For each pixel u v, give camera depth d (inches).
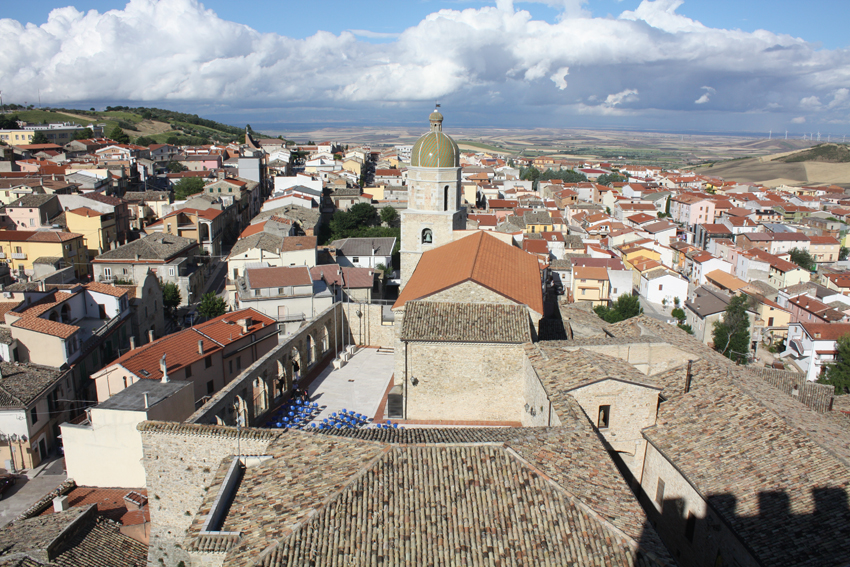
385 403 1828.2
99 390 1819.6
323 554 824.3
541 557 837.2
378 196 7401.6
